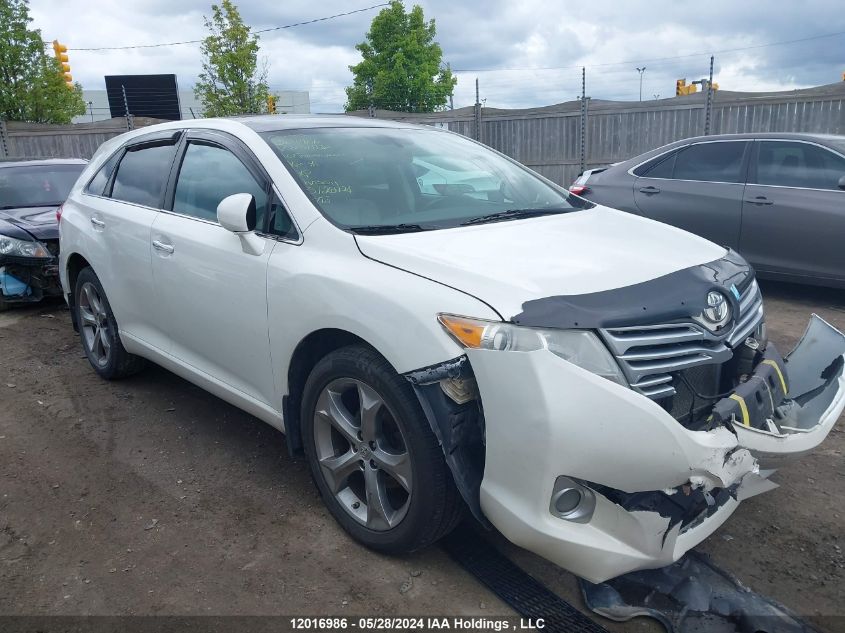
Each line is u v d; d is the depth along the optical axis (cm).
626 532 225
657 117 1362
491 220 315
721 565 272
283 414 306
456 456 238
